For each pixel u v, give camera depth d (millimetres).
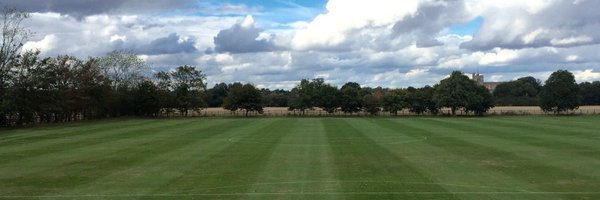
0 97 64375
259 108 107250
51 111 72375
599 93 151375
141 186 20516
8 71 65625
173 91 104125
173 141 39781
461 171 23844
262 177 22328
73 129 56344
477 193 18766
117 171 24406
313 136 44000
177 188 20031
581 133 45625
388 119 77688
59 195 18922
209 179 21953
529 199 17797
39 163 27406
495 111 115750
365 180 21469
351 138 41844
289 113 112875
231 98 107062
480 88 104188
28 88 67750
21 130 55750
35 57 69000
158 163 27016
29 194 19141
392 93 109375
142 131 51875
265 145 36094
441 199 17797
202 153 31344
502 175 22641
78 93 80375
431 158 28516
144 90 98688
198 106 106188
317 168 24859
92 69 96750
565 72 102875
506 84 182875
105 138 43438
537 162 26609
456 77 103250
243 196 18469
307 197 18250
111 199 18172
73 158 29406
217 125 61594
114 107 95938
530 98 163750
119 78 103562
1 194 19156
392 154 30406
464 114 105062
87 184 21062
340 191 19203
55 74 72625
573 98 102625
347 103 107062
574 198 17922
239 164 26391
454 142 37688
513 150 32062
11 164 27078
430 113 108125
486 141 38250
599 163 26125
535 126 55938
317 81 114125
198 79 106312
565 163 26188
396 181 21203
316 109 120812
